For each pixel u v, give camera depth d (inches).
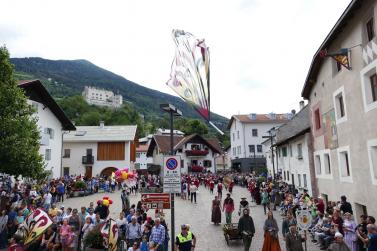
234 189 1571.1
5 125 678.5
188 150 2364.7
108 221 421.4
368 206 543.5
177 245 400.8
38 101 1352.1
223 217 829.8
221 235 626.2
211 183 1402.6
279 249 434.0
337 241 365.4
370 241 353.7
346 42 591.8
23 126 705.6
